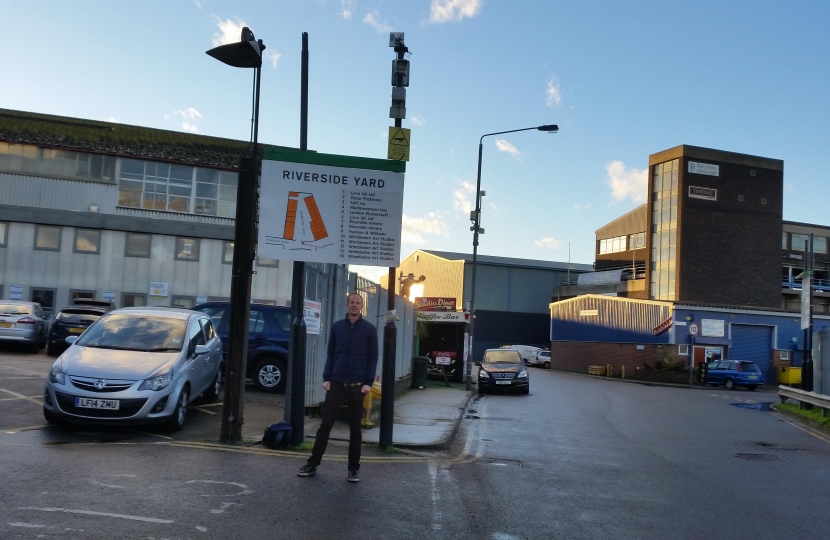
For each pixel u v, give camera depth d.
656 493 8.18
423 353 29.66
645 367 43.25
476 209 28.83
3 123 32.31
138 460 7.68
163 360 9.64
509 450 11.02
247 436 9.62
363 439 10.38
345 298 13.49
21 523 5.33
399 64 9.60
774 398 29.98
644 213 69.56
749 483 9.15
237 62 9.20
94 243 30.08
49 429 9.05
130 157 32.12
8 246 28.97
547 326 69.81
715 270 54.47
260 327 14.52
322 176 9.30
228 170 33.47
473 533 6.04
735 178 55.75
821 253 69.75
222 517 5.87
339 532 5.72
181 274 30.98
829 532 6.78
